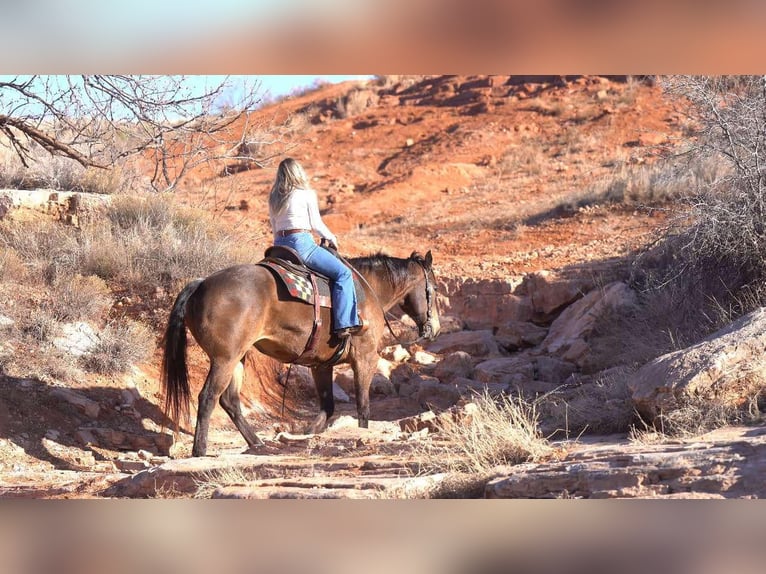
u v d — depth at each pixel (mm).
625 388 7535
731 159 9977
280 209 8055
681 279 10562
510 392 10133
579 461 5266
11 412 8758
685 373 5977
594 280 13273
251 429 8008
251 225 17016
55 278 11141
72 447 8617
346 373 12008
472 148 29406
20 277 11016
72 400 9242
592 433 6930
